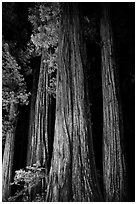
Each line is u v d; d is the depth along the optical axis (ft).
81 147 19.25
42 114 24.97
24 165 28.30
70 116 19.89
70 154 19.07
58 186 18.38
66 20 22.18
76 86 20.57
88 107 20.77
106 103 22.34
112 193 19.99
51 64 24.72
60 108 20.30
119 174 20.47
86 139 19.56
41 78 26.05
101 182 22.81
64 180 18.44
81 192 18.12
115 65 23.22
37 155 23.61
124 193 20.11
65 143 19.33
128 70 30.04
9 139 25.34
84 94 20.65
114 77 22.75
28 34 29.35
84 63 21.50
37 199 21.15
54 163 19.33
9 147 25.16
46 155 23.59
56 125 20.20
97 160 27.76
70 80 20.72
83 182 18.40
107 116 22.02
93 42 29.45
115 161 20.79
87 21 27.58
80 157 18.99
